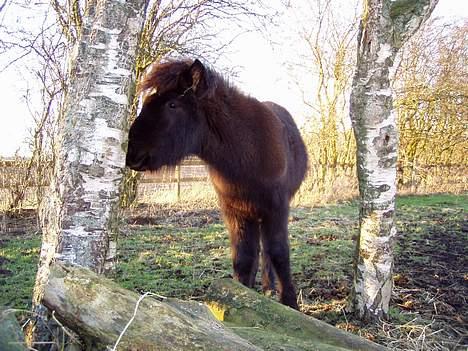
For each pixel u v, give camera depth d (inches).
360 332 135.9
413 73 555.2
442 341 132.3
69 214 90.0
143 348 67.9
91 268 90.6
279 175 140.6
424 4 137.6
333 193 466.6
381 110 142.6
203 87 126.4
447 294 175.6
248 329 96.3
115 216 95.2
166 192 411.5
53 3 274.4
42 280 90.6
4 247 231.1
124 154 94.9
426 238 282.8
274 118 148.6
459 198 498.6
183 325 70.2
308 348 86.8
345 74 485.1
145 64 315.0
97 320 70.7
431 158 591.2
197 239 261.9
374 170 144.4
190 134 130.3
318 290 175.0
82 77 90.7
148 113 124.6
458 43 554.6
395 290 175.8
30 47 281.1
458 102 560.1
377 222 144.3
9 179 319.6
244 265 148.6
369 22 141.3
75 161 90.0
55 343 80.7
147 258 217.2
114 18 90.3
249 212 144.3
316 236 280.2
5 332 66.5
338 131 498.9
